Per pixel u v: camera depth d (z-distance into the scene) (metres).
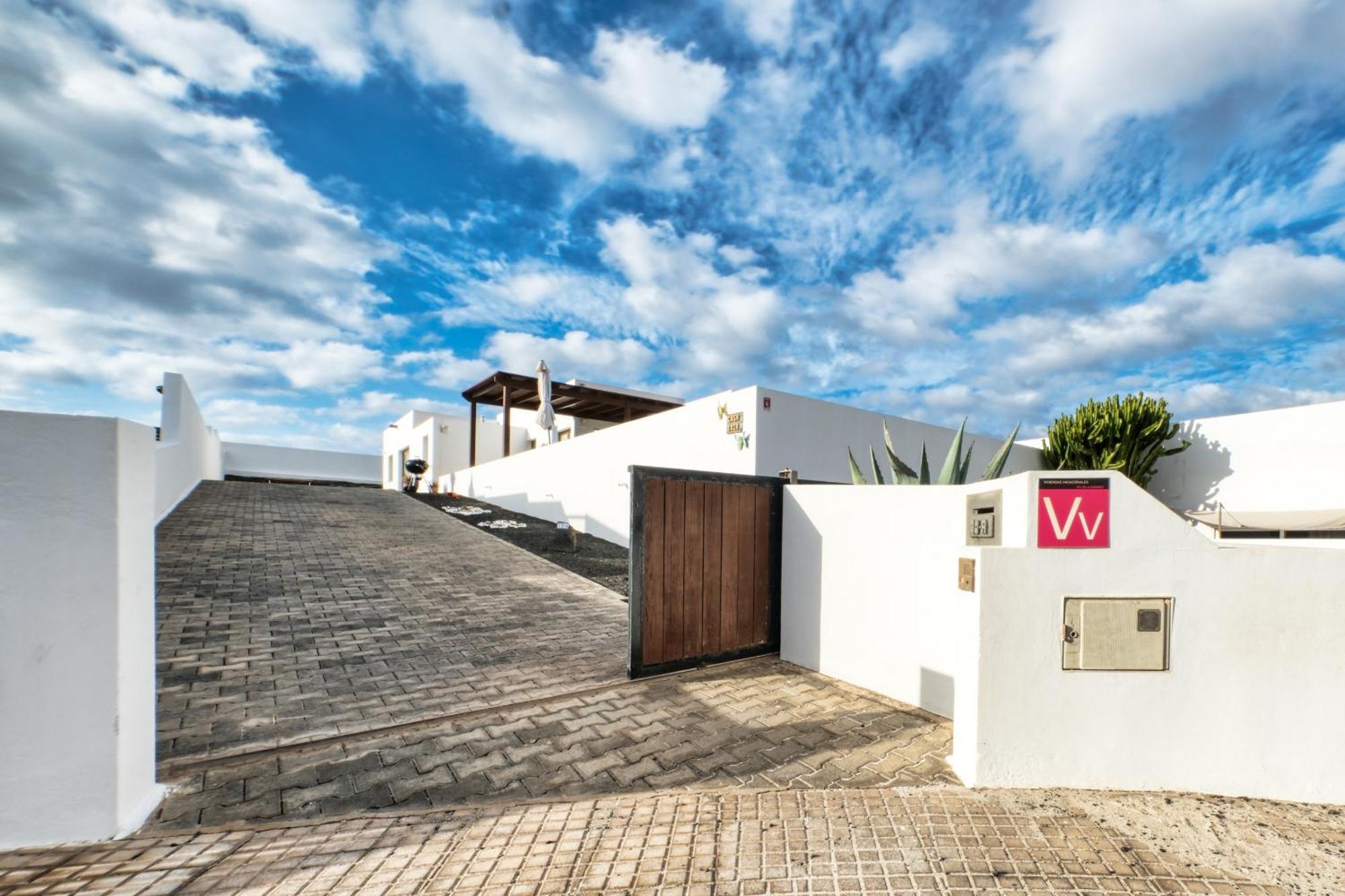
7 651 2.36
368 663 5.05
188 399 14.81
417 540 11.59
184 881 2.26
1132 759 3.01
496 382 18.88
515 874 2.34
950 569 4.03
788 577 5.41
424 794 3.00
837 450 11.24
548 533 13.29
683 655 4.99
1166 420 15.70
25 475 2.40
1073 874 2.33
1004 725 3.04
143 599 2.78
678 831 2.65
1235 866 2.39
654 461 11.70
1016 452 16.83
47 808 2.43
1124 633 3.01
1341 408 13.40
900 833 2.62
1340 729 2.94
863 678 4.63
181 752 3.38
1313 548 3.01
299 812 2.82
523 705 4.19
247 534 10.64
